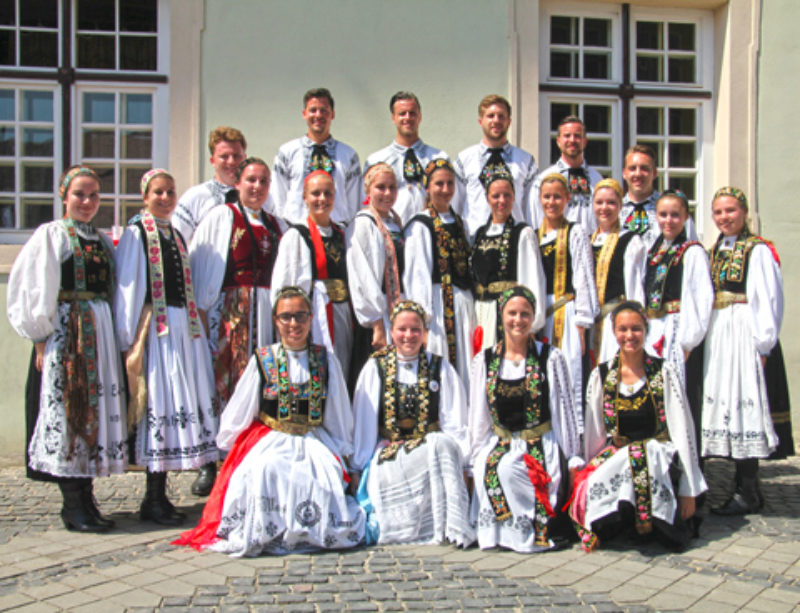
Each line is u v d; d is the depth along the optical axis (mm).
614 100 5734
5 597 2656
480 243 4117
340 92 5277
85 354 3371
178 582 2795
